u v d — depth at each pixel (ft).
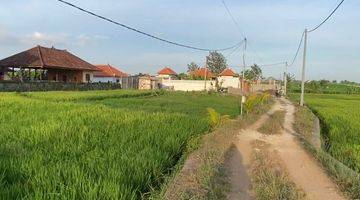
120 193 22.30
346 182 31.07
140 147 36.01
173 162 35.27
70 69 176.14
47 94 115.96
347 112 103.91
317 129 73.15
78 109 69.21
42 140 37.27
